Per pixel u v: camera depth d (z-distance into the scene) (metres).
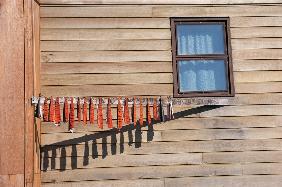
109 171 6.68
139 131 6.82
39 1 7.00
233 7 7.38
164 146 6.81
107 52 7.03
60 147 6.68
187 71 7.23
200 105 6.96
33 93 6.08
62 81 6.87
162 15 7.23
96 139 6.75
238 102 7.03
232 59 7.19
